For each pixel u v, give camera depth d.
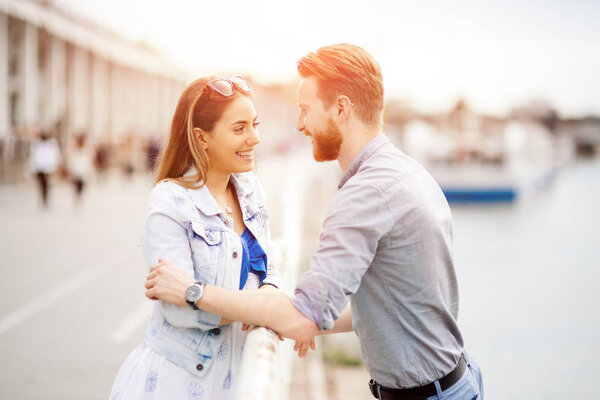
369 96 2.23
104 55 30.70
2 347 5.55
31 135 21.45
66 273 8.67
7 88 22.98
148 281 2.11
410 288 2.13
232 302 2.01
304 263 8.75
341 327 2.57
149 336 2.23
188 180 2.25
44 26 22.73
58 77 27.75
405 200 2.10
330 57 2.23
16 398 4.45
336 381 5.14
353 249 2.05
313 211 15.67
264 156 57.12
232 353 2.23
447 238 2.23
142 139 32.69
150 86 43.19
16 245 10.75
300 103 2.31
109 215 15.43
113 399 2.19
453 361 2.24
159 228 2.15
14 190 19.53
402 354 2.18
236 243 2.25
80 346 5.62
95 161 25.47
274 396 1.53
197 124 2.23
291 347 4.05
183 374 2.14
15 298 7.28
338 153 2.32
